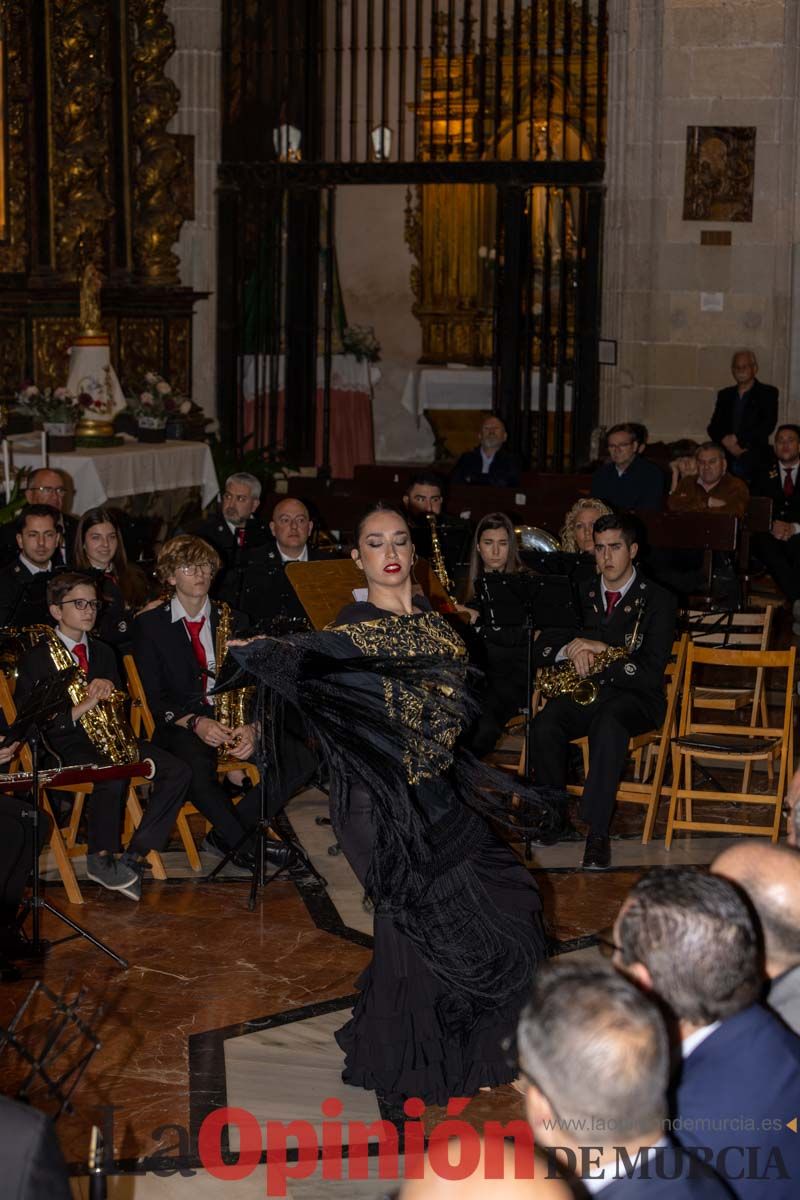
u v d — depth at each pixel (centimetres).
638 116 1332
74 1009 343
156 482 1179
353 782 405
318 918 574
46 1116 217
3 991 499
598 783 632
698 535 980
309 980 514
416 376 1781
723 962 238
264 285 1445
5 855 529
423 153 1764
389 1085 405
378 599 423
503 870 418
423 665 406
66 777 535
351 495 1059
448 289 1862
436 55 1499
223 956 534
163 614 639
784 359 1348
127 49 1338
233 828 615
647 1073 202
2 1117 215
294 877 620
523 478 1182
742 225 1339
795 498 1157
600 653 661
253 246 1458
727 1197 218
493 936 404
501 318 1388
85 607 602
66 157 1275
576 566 707
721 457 1083
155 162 1363
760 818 698
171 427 1247
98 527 737
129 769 548
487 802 445
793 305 1343
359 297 1905
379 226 1881
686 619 827
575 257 1647
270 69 1519
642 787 667
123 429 1287
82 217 1280
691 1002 239
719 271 1348
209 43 1391
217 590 805
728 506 1078
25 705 508
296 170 1398
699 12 1311
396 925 399
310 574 627
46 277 1267
